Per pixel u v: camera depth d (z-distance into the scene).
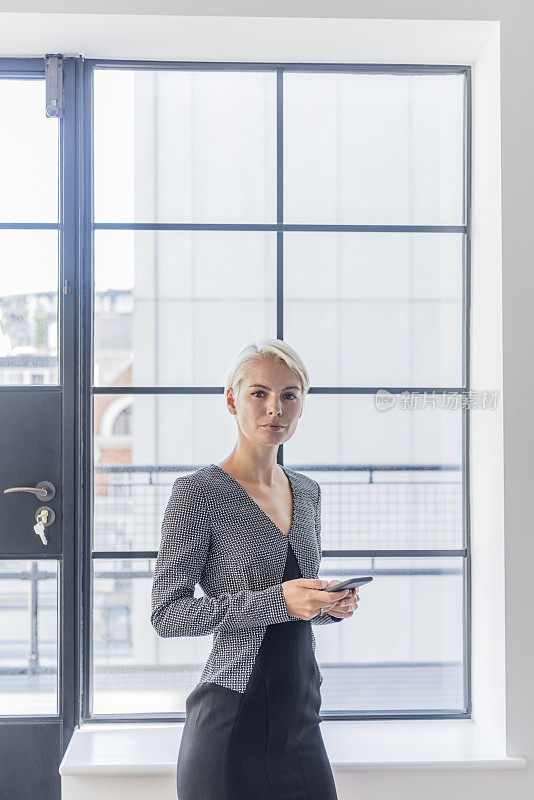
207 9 1.61
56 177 1.82
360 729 1.77
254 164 1.84
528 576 1.63
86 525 1.80
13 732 1.77
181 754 1.34
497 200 1.68
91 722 1.78
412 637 1.86
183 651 1.82
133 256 1.82
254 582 1.33
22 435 1.78
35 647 1.80
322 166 1.85
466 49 1.77
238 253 1.84
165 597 1.31
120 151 1.82
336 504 1.85
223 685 1.30
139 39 1.71
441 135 1.87
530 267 1.65
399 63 1.84
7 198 1.81
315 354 1.85
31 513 1.78
